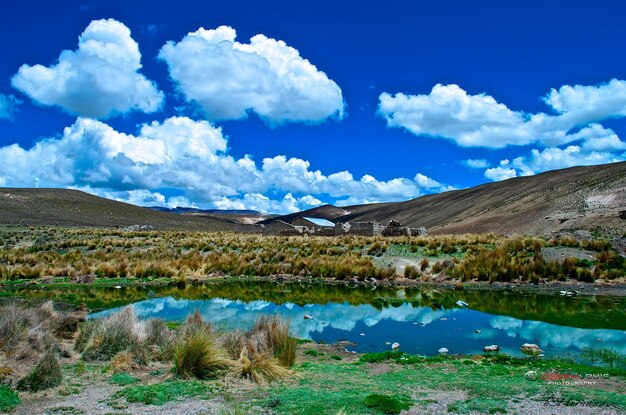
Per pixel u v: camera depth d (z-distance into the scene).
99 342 12.84
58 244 50.34
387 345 15.92
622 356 13.49
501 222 99.81
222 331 14.77
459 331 17.53
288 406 8.33
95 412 8.18
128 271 33.28
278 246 46.72
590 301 22.44
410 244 41.84
